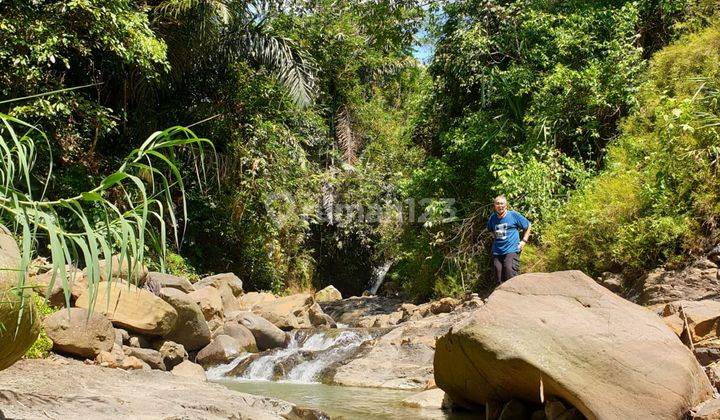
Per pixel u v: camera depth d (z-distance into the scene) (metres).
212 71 17.19
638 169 10.54
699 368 4.88
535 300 5.24
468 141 14.63
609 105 12.48
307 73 17.34
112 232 3.38
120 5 12.28
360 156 26.47
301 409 5.91
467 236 14.72
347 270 26.14
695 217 9.02
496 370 5.12
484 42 14.90
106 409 4.67
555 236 10.75
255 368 9.43
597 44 13.20
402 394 7.54
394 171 25.17
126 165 3.39
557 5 14.88
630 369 4.63
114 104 15.38
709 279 8.30
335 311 16.64
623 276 9.52
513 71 14.26
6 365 4.14
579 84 12.79
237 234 17.91
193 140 3.47
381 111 27.08
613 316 4.98
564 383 4.65
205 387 6.36
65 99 12.45
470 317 5.28
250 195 17.34
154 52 12.66
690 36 11.42
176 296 9.52
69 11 11.87
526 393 5.17
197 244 17.61
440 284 14.80
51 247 2.95
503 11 14.87
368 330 11.16
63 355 7.29
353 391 7.84
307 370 9.18
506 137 14.50
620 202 9.90
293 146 18.48
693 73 10.91
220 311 11.18
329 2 24.23
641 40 13.72
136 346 8.50
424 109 17.41
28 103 11.87
